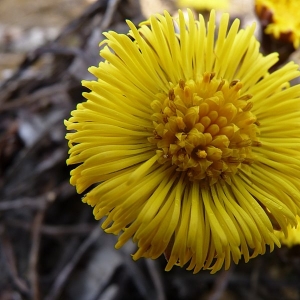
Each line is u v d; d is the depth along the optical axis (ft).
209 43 0.20
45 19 0.51
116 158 0.18
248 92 0.20
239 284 0.32
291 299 0.31
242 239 0.18
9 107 0.36
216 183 0.19
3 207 0.32
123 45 0.18
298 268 0.31
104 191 0.17
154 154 0.19
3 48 0.48
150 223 0.17
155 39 0.19
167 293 0.31
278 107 0.20
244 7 0.44
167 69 0.19
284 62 0.29
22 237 0.33
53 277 0.32
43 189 0.34
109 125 0.18
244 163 0.19
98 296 0.31
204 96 0.19
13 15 0.52
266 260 0.32
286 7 0.28
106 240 0.32
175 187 0.18
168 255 0.18
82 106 0.18
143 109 0.19
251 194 0.19
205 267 0.18
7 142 0.36
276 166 0.19
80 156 0.17
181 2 0.38
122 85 0.18
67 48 0.36
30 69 0.42
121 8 0.37
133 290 0.32
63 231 0.32
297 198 0.18
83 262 0.32
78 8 0.52
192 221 0.17
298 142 0.20
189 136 0.18
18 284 0.30
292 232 0.23
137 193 0.17
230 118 0.19
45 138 0.34
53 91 0.36
